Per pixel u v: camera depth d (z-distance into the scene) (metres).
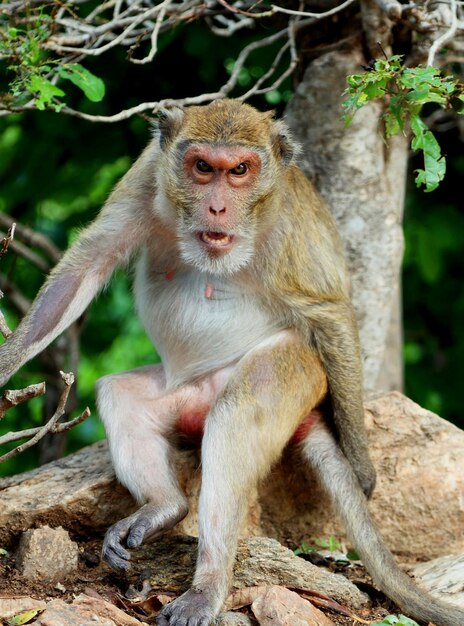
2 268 18.28
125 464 10.38
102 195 17.92
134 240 11.13
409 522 11.51
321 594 9.67
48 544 9.66
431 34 11.91
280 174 10.82
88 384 20.83
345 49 13.33
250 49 12.96
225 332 11.13
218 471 9.70
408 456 11.62
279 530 11.66
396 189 13.86
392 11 11.38
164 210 10.74
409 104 9.63
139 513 9.95
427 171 9.57
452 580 10.38
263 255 10.86
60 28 14.04
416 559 11.51
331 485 10.84
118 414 10.66
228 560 9.45
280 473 11.55
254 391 10.20
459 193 17.34
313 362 10.86
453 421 18.39
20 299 15.95
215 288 11.12
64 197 17.22
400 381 15.88
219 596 9.20
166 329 11.31
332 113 13.44
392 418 11.81
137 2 12.29
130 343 21.00
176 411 11.09
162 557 10.29
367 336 13.68
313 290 10.95
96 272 11.01
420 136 9.60
